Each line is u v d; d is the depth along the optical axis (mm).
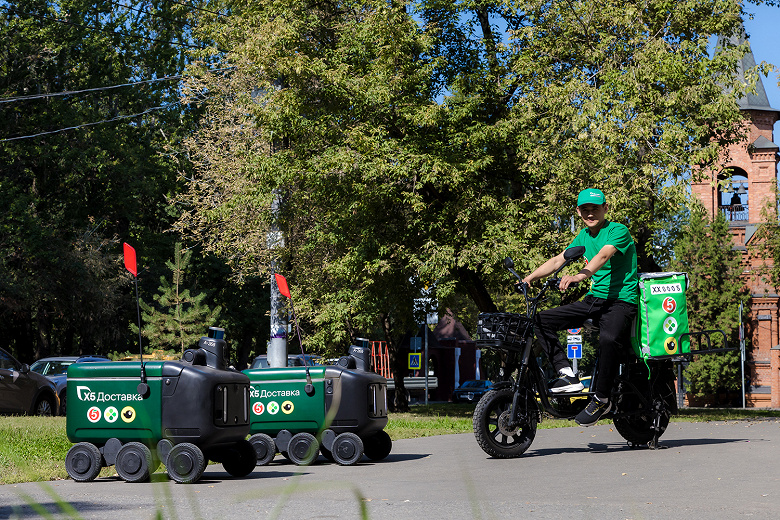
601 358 7922
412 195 19781
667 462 7023
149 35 41844
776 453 7711
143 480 6684
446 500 5070
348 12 23000
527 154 19875
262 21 22125
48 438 10875
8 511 4703
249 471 7266
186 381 6730
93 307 39812
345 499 5234
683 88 18562
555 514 4387
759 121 60844
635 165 18812
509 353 7934
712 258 60531
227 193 26859
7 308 37938
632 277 8039
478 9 22516
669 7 19688
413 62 21312
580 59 20625
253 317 49031
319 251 24719
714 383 59469
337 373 8227
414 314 23094
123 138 41531
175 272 39125
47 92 39000
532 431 7891
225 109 27594
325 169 20125
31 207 37750
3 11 38000
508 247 19016
